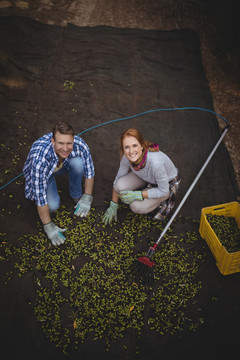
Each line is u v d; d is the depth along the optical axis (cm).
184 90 571
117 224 398
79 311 325
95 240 381
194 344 308
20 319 318
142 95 556
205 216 368
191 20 695
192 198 431
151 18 691
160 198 380
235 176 460
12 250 367
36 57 588
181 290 344
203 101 557
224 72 605
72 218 400
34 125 500
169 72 598
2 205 407
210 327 320
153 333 313
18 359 294
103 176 451
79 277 350
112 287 343
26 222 394
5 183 430
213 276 356
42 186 340
